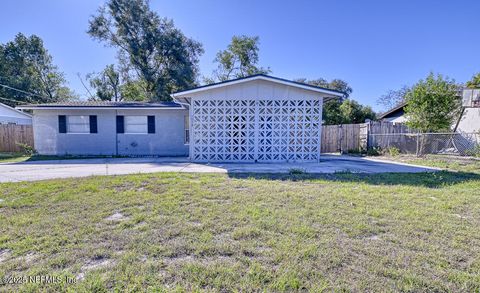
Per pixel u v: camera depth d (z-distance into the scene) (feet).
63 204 12.13
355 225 9.65
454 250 7.81
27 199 12.87
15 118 63.26
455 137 37.65
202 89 29.50
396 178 19.24
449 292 5.87
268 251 7.62
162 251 7.60
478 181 18.06
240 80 29.43
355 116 72.13
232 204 12.17
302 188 15.52
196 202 12.52
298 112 30.45
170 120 40.86
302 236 8.67
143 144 40.81
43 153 40.19
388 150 40.34
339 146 46.24
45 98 95.20
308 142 30.68
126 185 16.17
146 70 70.33
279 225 9.55
